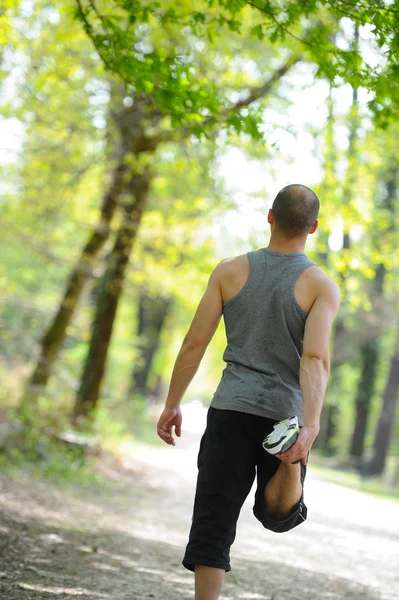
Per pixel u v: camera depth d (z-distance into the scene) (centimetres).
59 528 825
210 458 404
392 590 725
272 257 417
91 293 2139
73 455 1453
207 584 387
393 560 923
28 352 2111
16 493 1002
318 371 389
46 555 677
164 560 757
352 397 3934
